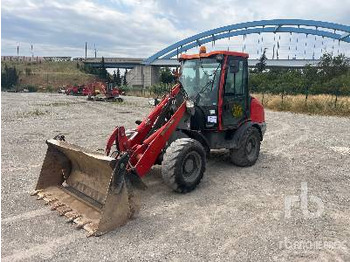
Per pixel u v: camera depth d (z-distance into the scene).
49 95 40.62
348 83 30.41
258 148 7.08
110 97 27.64
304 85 33.50
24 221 4.23
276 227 4.20
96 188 4.70
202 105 6.06
